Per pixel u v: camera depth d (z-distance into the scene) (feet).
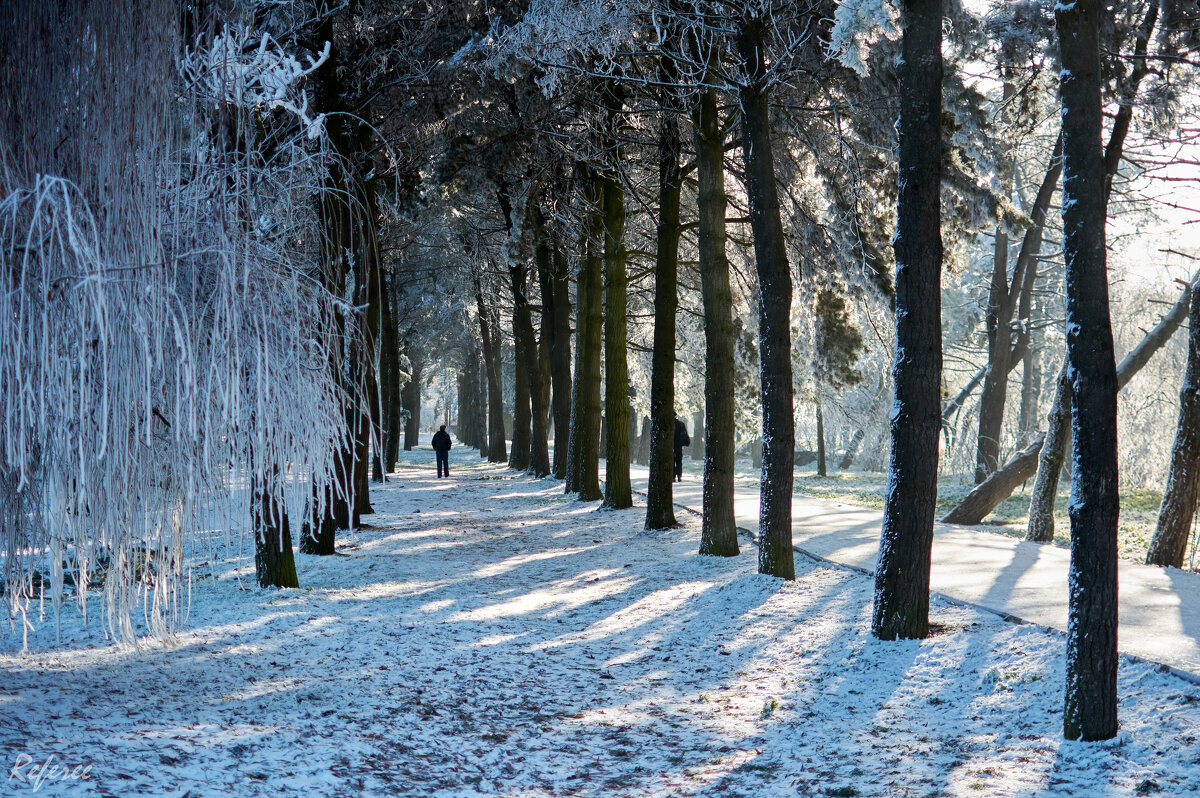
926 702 20.93
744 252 62.80
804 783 16.52
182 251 16.61
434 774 16.67
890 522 25.75
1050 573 33.32
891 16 29.14
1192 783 14.42
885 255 48.01
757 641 28.30
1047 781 15.48
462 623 31.60
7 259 15.03
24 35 15.64
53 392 15.08
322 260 19.88
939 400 25.73
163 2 16.49
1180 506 39.65
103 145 15.62
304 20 34.06
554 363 92.84
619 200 64.80
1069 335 17.58
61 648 24.35
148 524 16.99
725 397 43.16
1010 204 43.96
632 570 42.65
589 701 23.00
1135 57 43.98
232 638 26.86
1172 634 22.36
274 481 17.54
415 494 86.84
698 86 36.91
